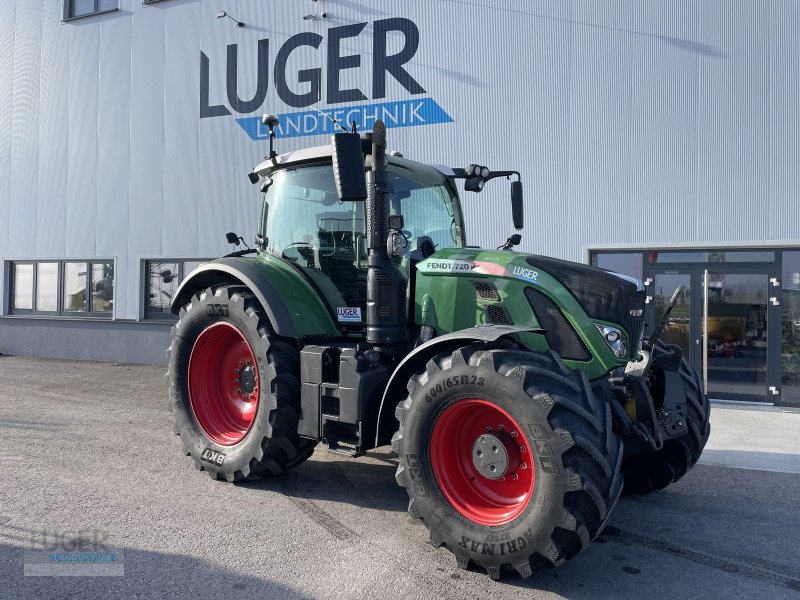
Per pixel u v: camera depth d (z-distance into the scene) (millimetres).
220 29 11117
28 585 2795
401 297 3854
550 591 2855
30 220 12625
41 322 12516
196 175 11258
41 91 12508
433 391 3102
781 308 8234
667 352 4047
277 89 10750
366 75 10125
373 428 3656
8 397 7805
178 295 4957
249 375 4578
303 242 4578
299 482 4430
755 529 3748
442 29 9625
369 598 2725
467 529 2979
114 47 11883
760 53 8086
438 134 9680
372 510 3879
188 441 4578
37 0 12531
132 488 4184
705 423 4129
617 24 8672
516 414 2826
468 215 9438
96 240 11984
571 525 2650
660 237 8539
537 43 9086
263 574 2939
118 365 11258
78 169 12164
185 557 3109
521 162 9195
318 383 3838
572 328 3465
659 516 3967
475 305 3703
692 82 8359
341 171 3459
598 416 2846
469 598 2748
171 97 11445
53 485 4203
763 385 8328
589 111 8828
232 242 5098
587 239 8875
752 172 8141
